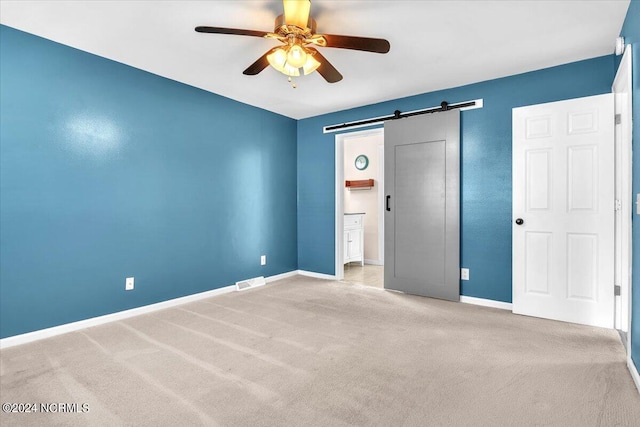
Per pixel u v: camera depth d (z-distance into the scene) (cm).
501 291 332
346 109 445
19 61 245
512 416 159
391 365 212
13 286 243
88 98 281
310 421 157
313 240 485
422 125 375
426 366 210
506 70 315
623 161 263
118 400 174
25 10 219
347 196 645
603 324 274
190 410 165
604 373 199
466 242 352
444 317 304
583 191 280
